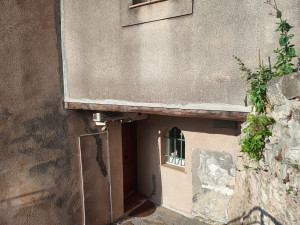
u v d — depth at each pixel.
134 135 7.08
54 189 4.57
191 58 3.03
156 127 6.40
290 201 2.07
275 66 2.36
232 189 5.12
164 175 6.41
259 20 2.49
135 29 3.48
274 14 2.39
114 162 5.76
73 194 4.91
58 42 4.41
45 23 4.17
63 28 4.38
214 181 5.39
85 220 5.12
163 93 3.35
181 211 6.14
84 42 4.14
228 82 2.78
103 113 4.86
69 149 4.76
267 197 2.62
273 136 2.36
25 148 4.08
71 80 4.46
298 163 1.93
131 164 7.09
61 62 4.50
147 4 3.26
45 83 4.28
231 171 5.09
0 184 3.82
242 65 2.64
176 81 3.20
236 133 4.89
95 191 5.30
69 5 4.21
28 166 4.15
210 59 2.88
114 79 3.87
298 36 2.30
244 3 2.56
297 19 2.29
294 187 1.97
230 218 5.05
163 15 3.14
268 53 2.48
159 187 6.59
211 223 5.54
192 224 5.63
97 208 5.37
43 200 4.42
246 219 4.25
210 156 5.38
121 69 3.75
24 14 3.87
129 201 6.77
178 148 6.37
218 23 2.75
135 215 6.11
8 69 3.76
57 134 4.53
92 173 5.20
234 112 2.80
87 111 5.02
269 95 2.32
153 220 5.88
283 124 2.16
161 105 3.39
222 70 2.81
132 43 3.55
